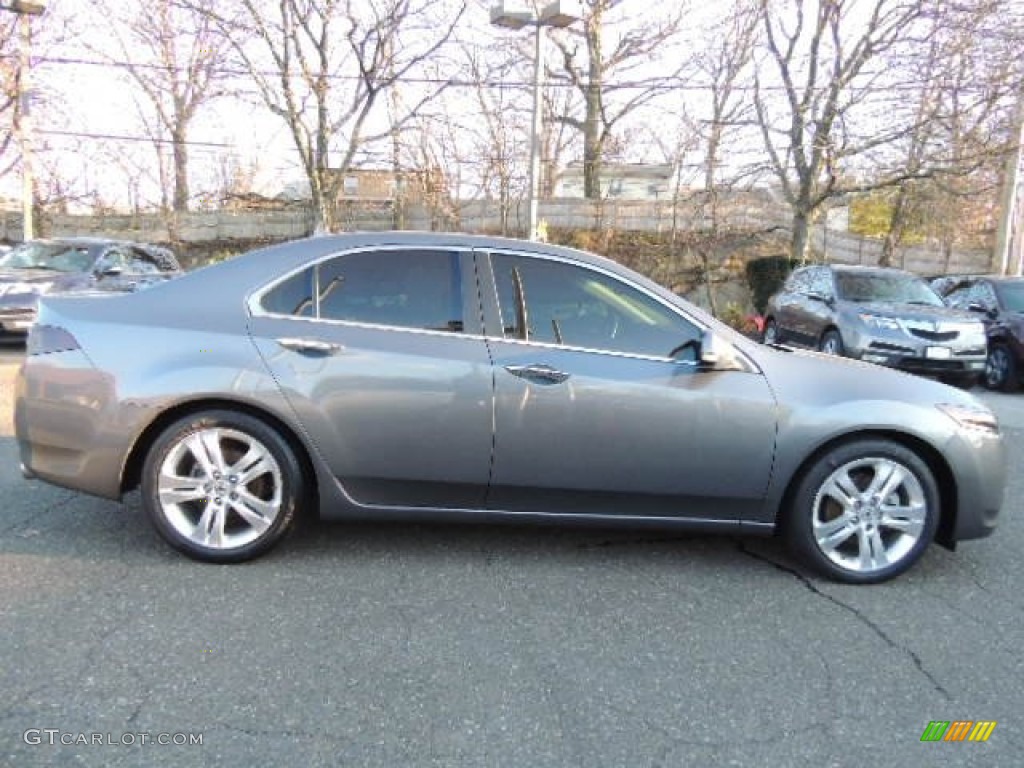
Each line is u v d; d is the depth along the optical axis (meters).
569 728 2.51
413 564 3.79
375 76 20.45
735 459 3.66
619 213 23.88
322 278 3.73
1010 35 15.77
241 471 3.64
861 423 3.66
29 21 19.41
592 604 3.42
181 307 3.70
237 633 3.04
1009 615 3.45
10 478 4.96
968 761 2.42
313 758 2.33
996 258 18.06
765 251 22.55
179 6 21.09
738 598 3.54
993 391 11.34
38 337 3.71
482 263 3.76
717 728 2.54
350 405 3.58
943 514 3.87
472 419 3.60
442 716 2.55
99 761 2.28
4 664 2.76
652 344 3.71
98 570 3.58
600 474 3.66
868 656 3.04
